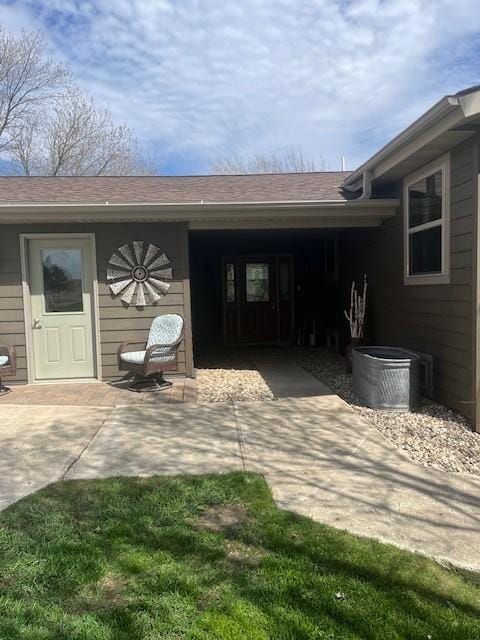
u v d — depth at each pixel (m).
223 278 11.38
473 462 3.82
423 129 4.59
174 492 3.21
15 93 18.25
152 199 6.78
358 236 8.27
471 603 2.10
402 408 5.21
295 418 5.01
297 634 1.91
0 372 6.21
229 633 1.92
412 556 2.46
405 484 3.38
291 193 7.37
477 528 2.76
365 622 1.98
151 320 6.93
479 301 4.46
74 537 2.64
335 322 9.99
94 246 6.79
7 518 2.85
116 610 2.05
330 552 2.49
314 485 3.35
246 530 2.71
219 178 9.04
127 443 4.27
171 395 6.08
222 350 10.57
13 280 6.72
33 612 2.04
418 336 5.89
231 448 4.12
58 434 4.53
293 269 11.40
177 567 2.36
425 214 5.61
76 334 6.99
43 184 8.16
